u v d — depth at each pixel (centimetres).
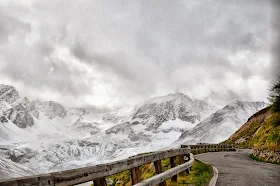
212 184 1099
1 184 317
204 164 1858
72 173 428
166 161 1900
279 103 2277
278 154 2120
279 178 1271
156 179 725
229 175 1380
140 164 695
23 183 343
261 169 1645
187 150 1443
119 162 578
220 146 5034
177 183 1088
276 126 2622
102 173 508
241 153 3862
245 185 1093
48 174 385
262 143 2606
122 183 1831
